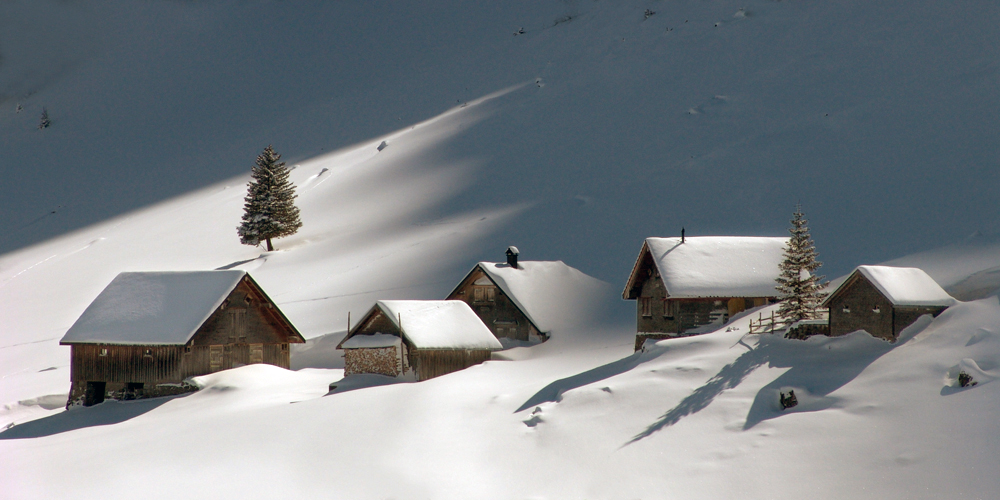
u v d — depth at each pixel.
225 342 137.75
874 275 84.31
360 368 128.38
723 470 64.81
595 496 65.44
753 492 60.88
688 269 120.00
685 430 73.00
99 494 74.00
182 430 99.44
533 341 153.62
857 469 60.25
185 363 131.62
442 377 118.19
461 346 128.50
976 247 131.88
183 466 81.25
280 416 99.94
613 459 70.88
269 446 85.81
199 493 72.19
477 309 164.88
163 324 134.00
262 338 143.12
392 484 71.31
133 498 72.00
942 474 56.72
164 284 142.50
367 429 89.00
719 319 119.44
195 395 126.94
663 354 94.44
